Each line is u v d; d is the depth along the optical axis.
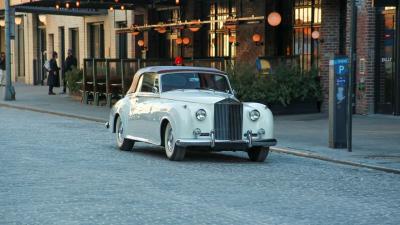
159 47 40.09
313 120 25.55
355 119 25.19
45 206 10.98
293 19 30.95
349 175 14.66
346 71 18.36
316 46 29.72
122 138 18.50
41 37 52.38
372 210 10.98
